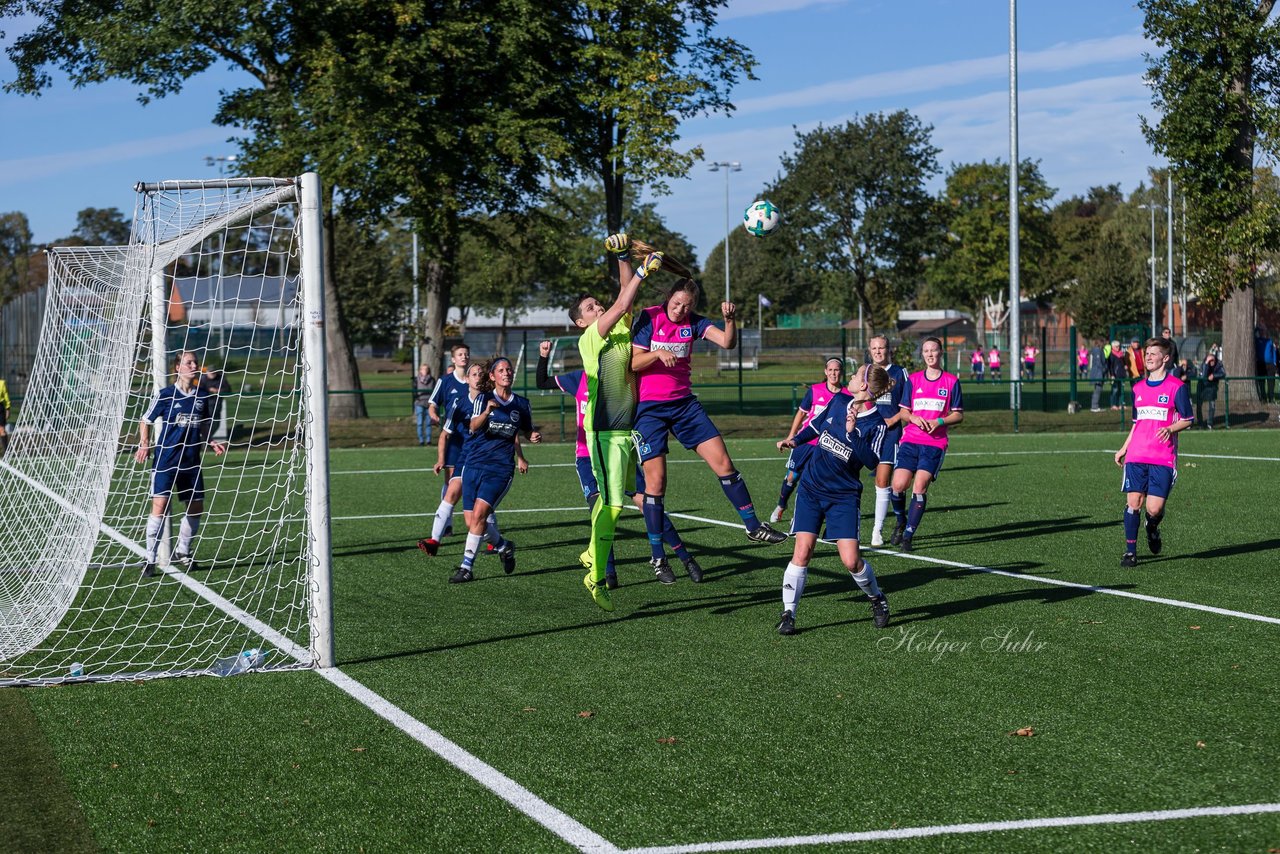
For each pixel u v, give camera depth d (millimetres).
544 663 6688
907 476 10766
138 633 7773
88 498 8820
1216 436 23891
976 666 6512
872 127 57094
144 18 26141
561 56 30062
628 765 4902
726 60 31703
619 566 10102
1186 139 27344
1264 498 14070
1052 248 83250
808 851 3984
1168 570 9539
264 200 7289
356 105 25922
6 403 19234
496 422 9352
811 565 10008
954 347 62344
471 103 28844
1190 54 27047
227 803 4555
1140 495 9719
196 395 10305
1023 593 8633
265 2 25547
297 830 4270
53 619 7973
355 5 26406
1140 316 69625
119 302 9547
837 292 68938
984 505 13820
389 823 4312
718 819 4289
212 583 9695
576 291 41469
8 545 10508
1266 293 53938
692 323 8539
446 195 27859
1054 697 5871
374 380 52844
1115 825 4184
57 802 4602
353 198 28578
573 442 24828
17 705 6016
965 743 5145
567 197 54031
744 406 32656
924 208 57156
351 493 15984
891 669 6465
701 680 6266
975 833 4125
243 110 28078
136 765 5023
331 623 6703
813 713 5629
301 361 7781
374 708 5816
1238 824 4184
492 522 9766
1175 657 6680
